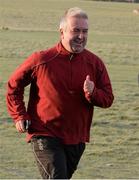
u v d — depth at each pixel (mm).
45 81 11609
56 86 11578
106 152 19797
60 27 11672
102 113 26375
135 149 20484
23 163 17969
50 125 11594
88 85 11375
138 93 33062
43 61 11625
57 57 11648
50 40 70250
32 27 94938
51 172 11344
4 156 18766
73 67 11633
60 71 11602
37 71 11656
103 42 70812
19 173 16797
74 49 11555
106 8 164625
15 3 156750
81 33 11453
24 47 59906
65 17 11531
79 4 176250
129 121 25281
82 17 11469
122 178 16688
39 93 11695
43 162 11445
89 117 11938
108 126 24062
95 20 117688
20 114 11680
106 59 52594
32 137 11695
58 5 163750
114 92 32969
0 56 50312
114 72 43156
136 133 23094
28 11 130250
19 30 84688
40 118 11648
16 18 111688
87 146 20531
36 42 66375
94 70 11812
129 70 44938
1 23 100375
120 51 60562
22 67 11750
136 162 18812
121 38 79438
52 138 11562
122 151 20094
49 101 11594
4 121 23922
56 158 11391
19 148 19891
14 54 52594
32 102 11836
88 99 11523
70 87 11586
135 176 17031
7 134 21828
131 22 118250
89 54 11867
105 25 107250
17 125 11727
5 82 34375
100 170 17609
